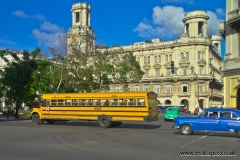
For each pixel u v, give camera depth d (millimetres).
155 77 83938
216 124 17438
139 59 88000
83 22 86625
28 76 44438
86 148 12781
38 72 45469
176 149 12602
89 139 15945
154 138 16562
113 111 23438
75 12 88562
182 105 76000
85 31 76688
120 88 87062
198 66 79000
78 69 45688
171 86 81812
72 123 29375
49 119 26719
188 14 83375
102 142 14734
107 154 11297
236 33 30844
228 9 31547
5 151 12016
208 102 78062
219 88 95125
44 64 45969
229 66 31062
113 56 49219
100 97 24141
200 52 79562
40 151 12000
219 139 16422
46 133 19156
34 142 14703
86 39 47750
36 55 47000
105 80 49312
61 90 46531
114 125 25250
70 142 14703
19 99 44062
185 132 18359
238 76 29812
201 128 17922
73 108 25234
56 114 26078
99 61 46875
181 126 18562
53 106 26297
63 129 22250
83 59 45594
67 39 46094
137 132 20156
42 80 45094
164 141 15250
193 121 18172
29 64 44625
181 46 80688
